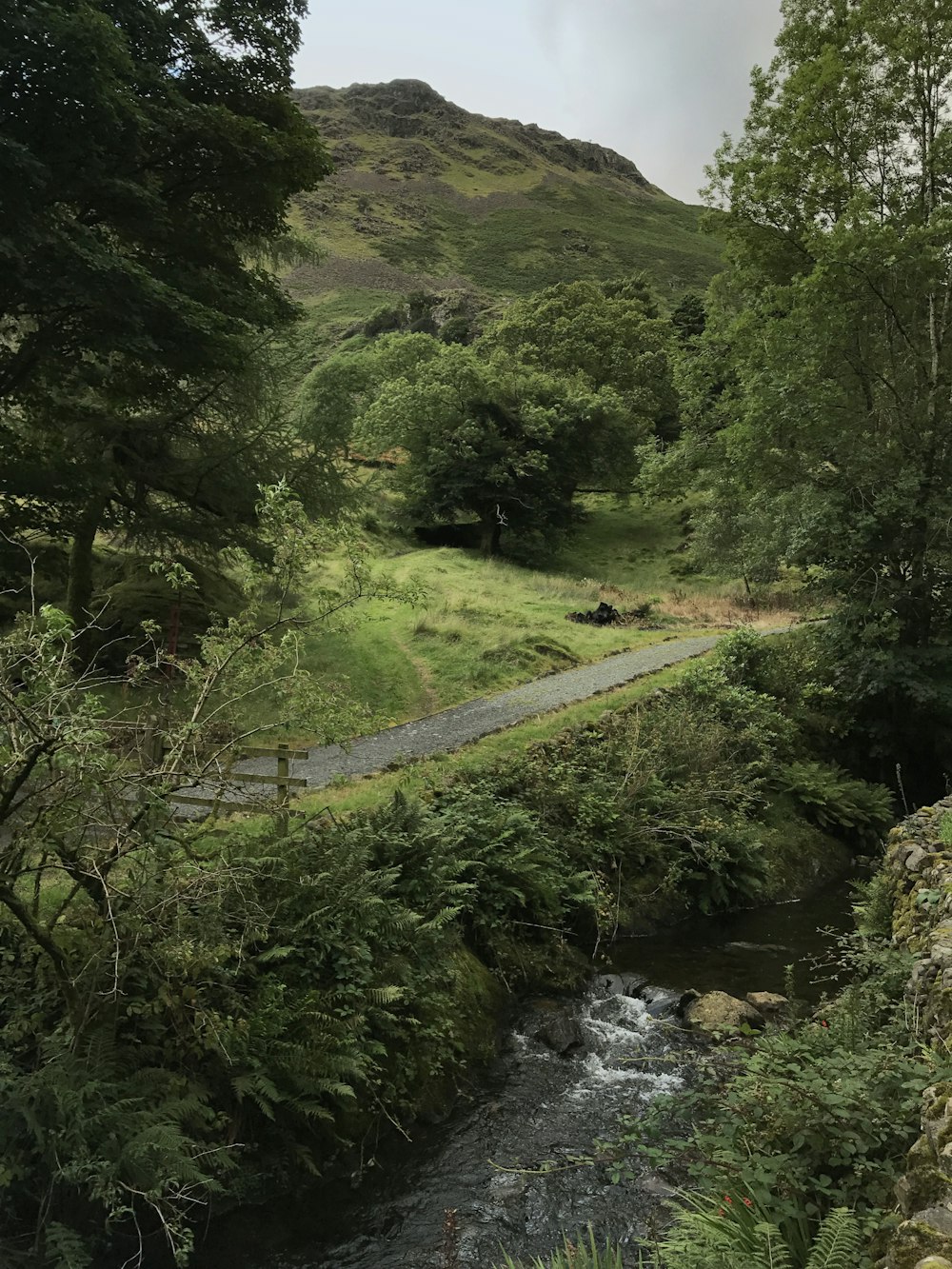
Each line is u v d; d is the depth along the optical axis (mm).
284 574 5949
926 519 15695
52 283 10617
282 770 7590
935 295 16734
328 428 21141
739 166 18812
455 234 150000
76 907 5637
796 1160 3574
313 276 117812
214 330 12836
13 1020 4844
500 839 9008
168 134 12461
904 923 6223
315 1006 5750
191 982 5301
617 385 51938
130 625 16375
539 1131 5922
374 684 17266
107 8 12086
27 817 4613
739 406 19750
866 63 17141
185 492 16906
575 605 27141
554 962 8641
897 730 16984
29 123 10641
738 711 15305
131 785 4734
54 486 13234
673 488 25500
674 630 25219
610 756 12445
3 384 13242
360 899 6438
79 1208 4512
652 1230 4727
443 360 41094
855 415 16891
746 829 12133
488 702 16422
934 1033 4129
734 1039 6992
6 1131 4359
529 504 38656
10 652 4211
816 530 16156
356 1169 5457
